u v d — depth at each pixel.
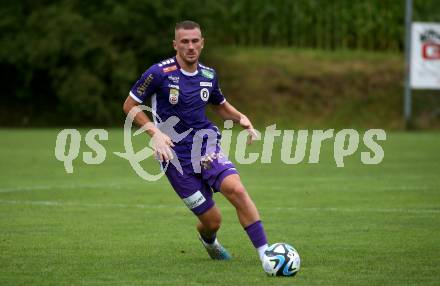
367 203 46.28
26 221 39.91
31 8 131.38
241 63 137.75
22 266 28.75
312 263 29.06
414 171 64.25
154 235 35.84
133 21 127.00
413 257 30.16
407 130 117.69
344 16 143.38
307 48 145.00
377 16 142.88
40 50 124.31
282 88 132.88
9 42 128.38
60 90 127.56
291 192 51.66
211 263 29.38
